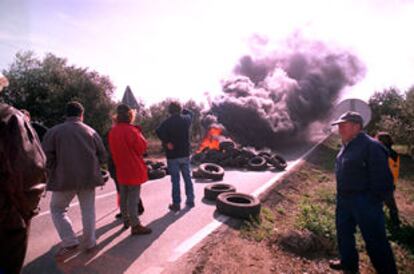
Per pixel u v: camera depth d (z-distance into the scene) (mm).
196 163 13969
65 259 4262
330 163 15109
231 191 7676
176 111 6570
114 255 4395
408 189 10273
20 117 2414
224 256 4500
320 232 5434
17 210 2309
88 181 4156
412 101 18188
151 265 4121
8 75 15500
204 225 5668
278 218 6582
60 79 16266
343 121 3994
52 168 4078
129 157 4867
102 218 6102
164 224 5711
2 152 2180
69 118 4273
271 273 4184
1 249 2271
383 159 3732
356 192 3900
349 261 4250
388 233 5938
